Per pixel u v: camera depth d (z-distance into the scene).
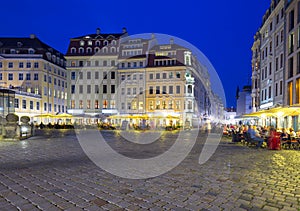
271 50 33.78
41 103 56.75
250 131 16.34
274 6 33.12
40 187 6.23
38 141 18.48
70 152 12.39
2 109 36.66
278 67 30.66
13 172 7.82
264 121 35.12
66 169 8.33
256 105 40.81
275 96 31.59
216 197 5.59
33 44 61.25
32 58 57.00
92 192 5.88
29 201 5.25
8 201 5.24
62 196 5.57
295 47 25.73
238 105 59.09
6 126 19.38
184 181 6.92
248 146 16.19
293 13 27.08
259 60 39.72
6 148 13.88
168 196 5.64
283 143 15.38
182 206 5.04
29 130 22.86
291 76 27.11
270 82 33.47
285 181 6.96
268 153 12.84
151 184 6.60
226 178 7.27
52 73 61.62
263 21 38.50
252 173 7.94
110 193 5.82
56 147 14.54
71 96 53.09
